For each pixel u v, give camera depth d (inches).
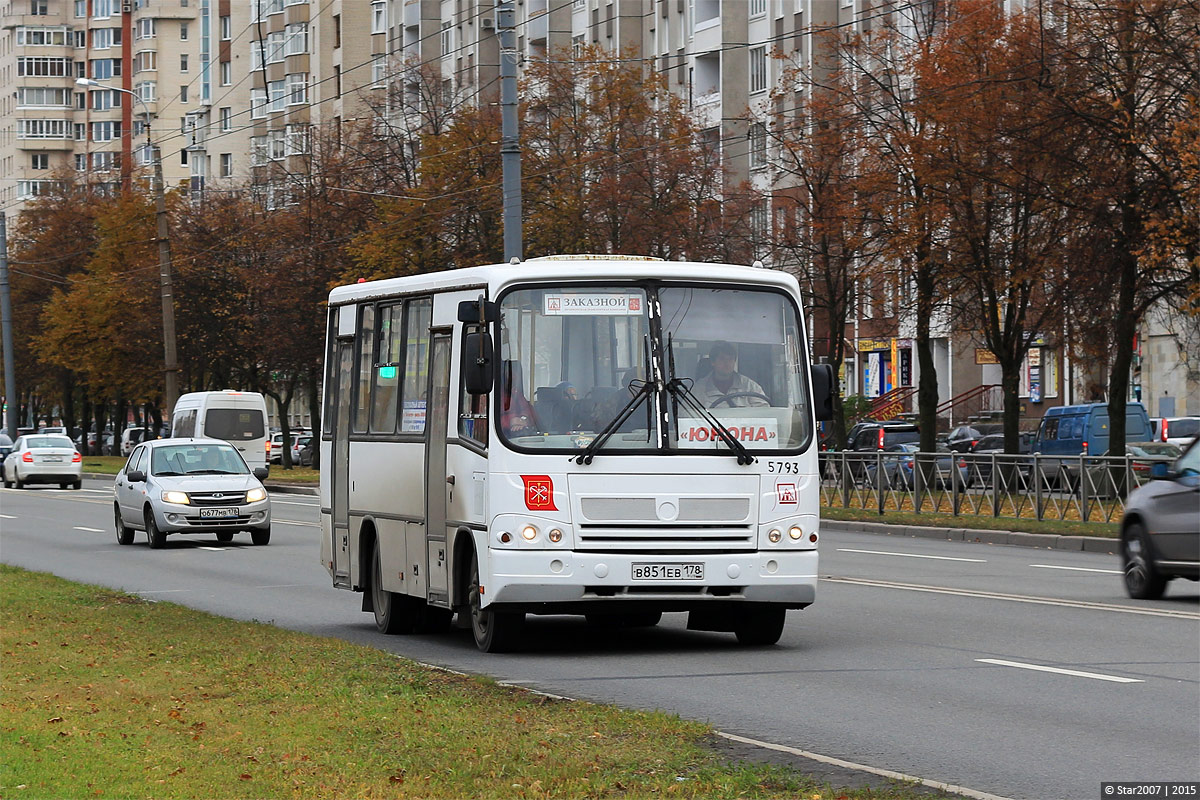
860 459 1882.4
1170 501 912.9
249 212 3752.5
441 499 757.9
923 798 394.9
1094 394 3216.0
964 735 508.7
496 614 726.5
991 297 2038.6
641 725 497.7
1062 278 1872.5
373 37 5216.5
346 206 3122.5
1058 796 416.8
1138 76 1743.4
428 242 2714.1
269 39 5753.0
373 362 852.6
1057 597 956.6
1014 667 662.5
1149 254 1718.8
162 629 783.1
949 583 1057.5
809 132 2490.2
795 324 743.7
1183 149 1627.7
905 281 2185.0
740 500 719.1
